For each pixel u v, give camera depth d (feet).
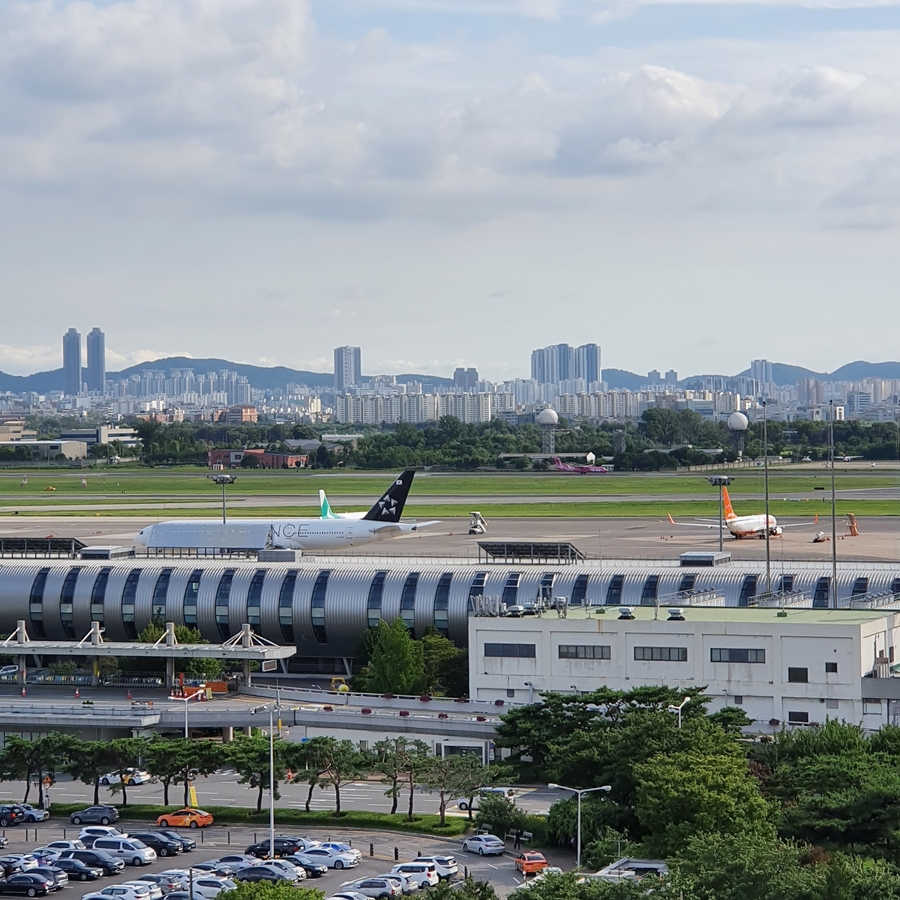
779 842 478.59
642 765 548.72
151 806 643.04
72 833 607.37
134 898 503.61
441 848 570.46
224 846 584.81
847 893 415.85
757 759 599.16
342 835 595.06
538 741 644.27
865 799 518.78
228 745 635.25
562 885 443.32
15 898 522.06
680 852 481.87
